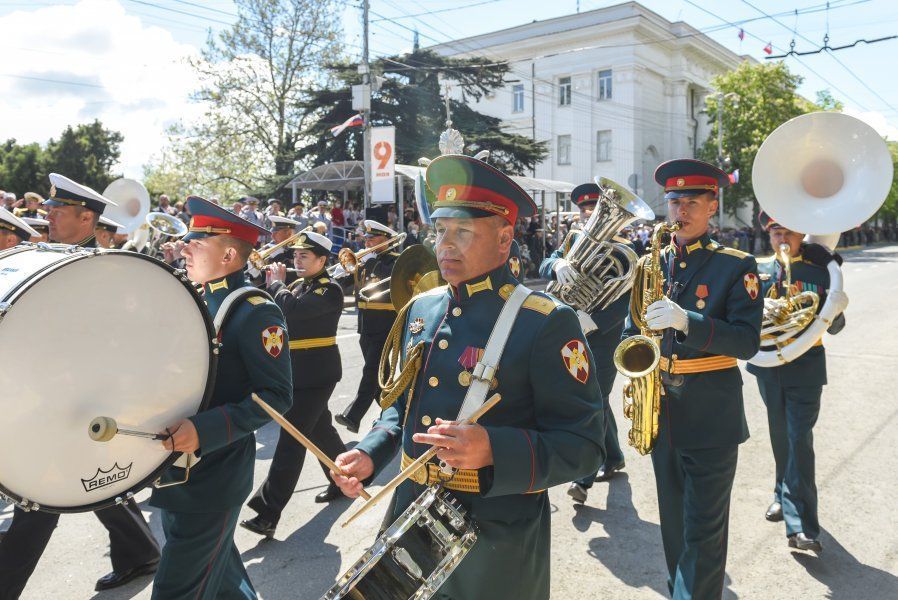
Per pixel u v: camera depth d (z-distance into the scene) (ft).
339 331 37.93
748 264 10.21
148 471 7.34
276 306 9.22
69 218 12.69
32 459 6.33
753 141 116.67
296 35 101.14
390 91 95.76
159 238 22.76
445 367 6.64
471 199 6.61
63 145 104.78
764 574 12.06
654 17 130.62
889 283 64.90
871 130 12.47
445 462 6.00
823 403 22.88
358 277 24.30
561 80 135.74
